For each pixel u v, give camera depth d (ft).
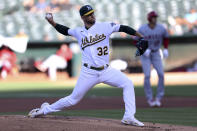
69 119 87.20
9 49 323.98
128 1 372.17
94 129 75.51
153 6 366.84
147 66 134.92
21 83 285.02
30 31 341.00
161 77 135.13
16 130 74.02
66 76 328.49
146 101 153.89
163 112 117.29
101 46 81.15
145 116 107.76
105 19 359.66
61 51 322.75
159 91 135.64
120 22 358.02
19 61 327.06
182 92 196.24
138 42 82.99
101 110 122.11
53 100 159.22
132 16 361.92
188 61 341.62
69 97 84.74
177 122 95.25
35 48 329.52
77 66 325.01
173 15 356.38
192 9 360.28
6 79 322.14
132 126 80.64
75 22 352.28
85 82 82.53
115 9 365.81
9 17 356.79
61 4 364.58
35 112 87.76
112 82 82.79
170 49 342.03
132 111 81.66
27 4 365.81
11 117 87.30
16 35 338.95
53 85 258.98
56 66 317.63
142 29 133.49
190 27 338.34
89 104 142.31
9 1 366.63
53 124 78.59
